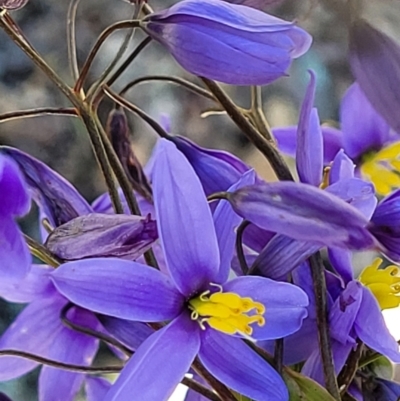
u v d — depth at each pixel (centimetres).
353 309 12
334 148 14
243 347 12
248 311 12
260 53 12
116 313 12
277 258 12
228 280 12
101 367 12
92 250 12
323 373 12
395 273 13
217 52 12
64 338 13
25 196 12
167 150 12
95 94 13
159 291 12
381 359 13
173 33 12
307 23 25
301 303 12
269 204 11
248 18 12
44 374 13
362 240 11
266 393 12
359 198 12
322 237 11
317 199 11
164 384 11
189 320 12
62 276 11
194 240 12
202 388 12
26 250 11
